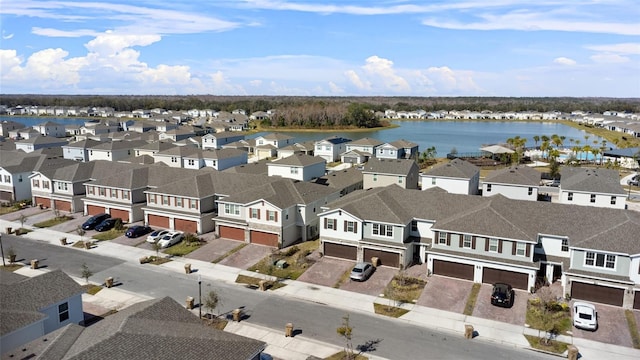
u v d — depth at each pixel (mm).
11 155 79562
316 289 41312
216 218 55062
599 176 69375
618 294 37344
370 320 35719
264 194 53500
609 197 62719
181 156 90688
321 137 182000
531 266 39562
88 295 40094
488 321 35469
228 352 24453
